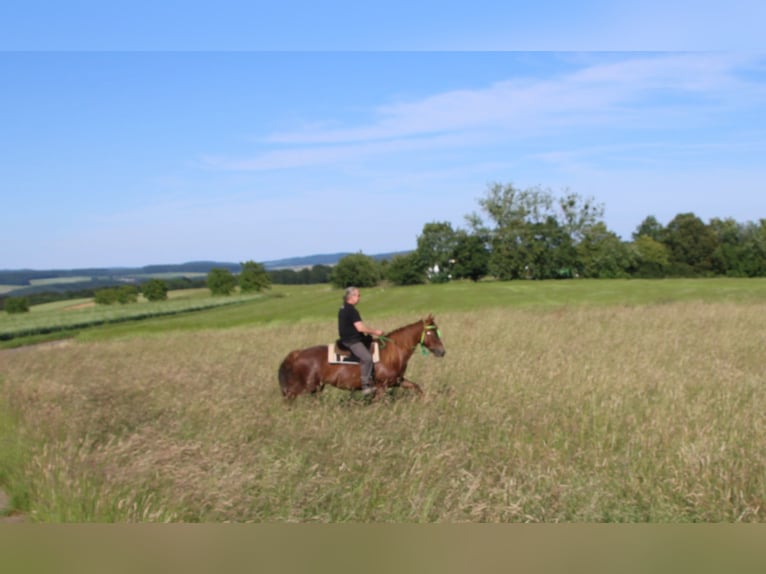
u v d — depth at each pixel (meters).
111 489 7.65
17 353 29.17
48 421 11.52
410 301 58.53
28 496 8.22
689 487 7.38
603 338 19.88
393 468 8.20
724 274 106.19
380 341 12.34
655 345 17.92
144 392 14.12
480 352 16.72
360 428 9.94
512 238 109.62
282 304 72.12
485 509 6.79
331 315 47.97
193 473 7.74
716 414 10.15
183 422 10.85
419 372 14.73
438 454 8.21
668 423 9.50
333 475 7.84
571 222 109.12
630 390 11.91
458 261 113.12
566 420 10.05
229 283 122.44
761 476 7.51
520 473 7.86
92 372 18.58
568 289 63.09
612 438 9.12
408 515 6.74
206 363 18.00
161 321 61.03
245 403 11.81
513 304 49.62
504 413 10.55
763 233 103.50
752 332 20.69
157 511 7.00
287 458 8.48
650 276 106.44
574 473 7.71
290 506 7.11
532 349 17.81
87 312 79.88
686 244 119.00
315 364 12.18
